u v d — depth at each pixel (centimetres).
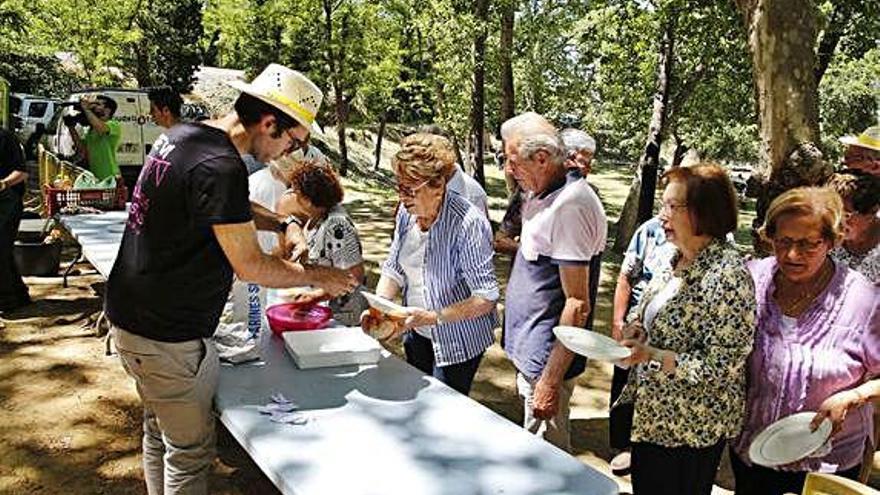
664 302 212
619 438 244
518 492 171
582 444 381
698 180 202
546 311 267
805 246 195
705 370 202
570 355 253
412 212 262
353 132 2233
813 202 196
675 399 209
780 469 210
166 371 210
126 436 359
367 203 1420
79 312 538
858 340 198
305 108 214
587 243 250
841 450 205
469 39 1143
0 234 521
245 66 1939
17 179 521
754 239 294
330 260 316
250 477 324
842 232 198
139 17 1889
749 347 203
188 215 198
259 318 258
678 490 216
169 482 226
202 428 223
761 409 211
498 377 473
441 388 233
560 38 1380
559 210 252
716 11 818
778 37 407
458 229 259
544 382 256
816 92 415
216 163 197
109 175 722
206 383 217
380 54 1697
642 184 966
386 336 244
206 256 203
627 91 1259
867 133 332
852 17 817
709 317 203
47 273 629
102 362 447
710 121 1498
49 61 2122
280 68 219
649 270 307
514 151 261
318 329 278
